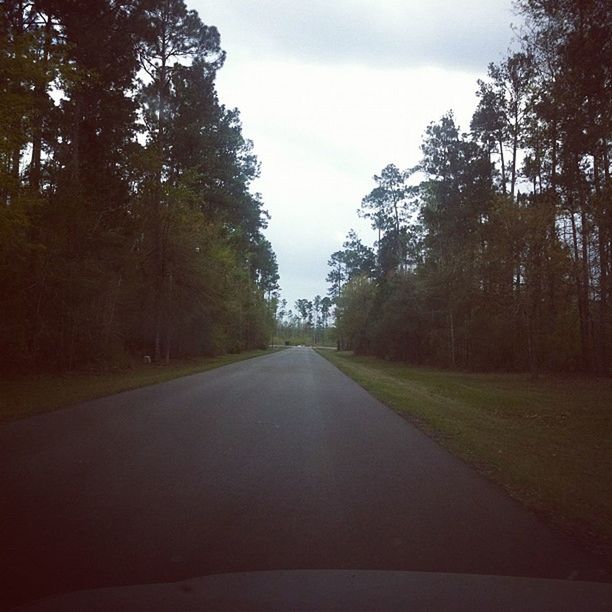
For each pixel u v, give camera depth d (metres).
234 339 65.44
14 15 23.73
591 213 24.16
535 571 4.58
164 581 4.29
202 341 46.31
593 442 11.87
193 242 38.69
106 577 4.36
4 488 7.09
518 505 6.65
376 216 65.62
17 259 22.11
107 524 5.71
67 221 25.09
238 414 14.02
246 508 6.33
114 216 32.06
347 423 13.02
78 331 27.58
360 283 77.75
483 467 8.73
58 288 24.80
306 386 22.56
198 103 39.31
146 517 5.96
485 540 5.38
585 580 4.39
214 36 38.44
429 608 3.80
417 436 11.45
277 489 7.18
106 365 29.28
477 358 40.50
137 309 36.78
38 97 21.28
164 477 7.71
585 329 34.38
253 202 59.94
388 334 54.62
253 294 79.88
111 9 28.06
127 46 28.80
